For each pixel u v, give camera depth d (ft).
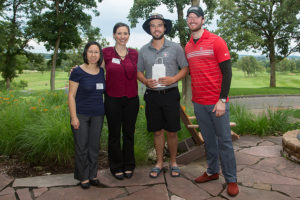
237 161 11.89
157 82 9.36
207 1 56.18
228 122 8.61
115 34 9.21
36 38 90.43
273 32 99.45
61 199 8.43
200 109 9.04
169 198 8.44
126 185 9.48
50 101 25.18
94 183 9.44
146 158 12.05
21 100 21.26
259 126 17.16
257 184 9.36
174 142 10.21
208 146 9.37
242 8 93.97
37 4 82.84
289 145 12.00
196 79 8.86
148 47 9.80
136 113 10.00
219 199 8.32
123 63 9.30
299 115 22.33
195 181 9.67
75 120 8.75
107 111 9.51
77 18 85.40
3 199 8.39
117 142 9.89
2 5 84.17
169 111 9.65
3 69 96.78
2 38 85.10
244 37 79.05
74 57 108.06
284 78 282.36
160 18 9.16
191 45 8.88
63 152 11.76
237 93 73.67
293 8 87.71
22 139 12.66
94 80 8.93
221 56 8.08
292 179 9.77
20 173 10.68
